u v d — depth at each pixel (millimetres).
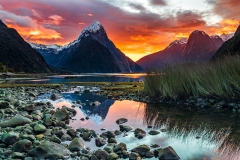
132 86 35875
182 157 6961
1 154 6852
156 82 21344
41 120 11289
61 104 18797
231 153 7258
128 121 12164
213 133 9594
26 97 23156
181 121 11953
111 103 19531
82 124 11430
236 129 10148
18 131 9172
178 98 19531
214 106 16422
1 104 14023
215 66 18094
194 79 18578
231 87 16906
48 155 6812
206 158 6867
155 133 9656
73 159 6801
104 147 7664
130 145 8109
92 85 43250
